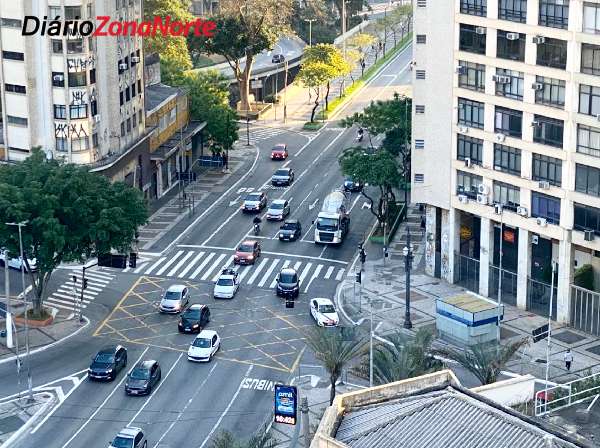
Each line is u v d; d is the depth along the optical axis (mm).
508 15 115062
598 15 107562
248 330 116812
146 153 151500
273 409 100438
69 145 136750
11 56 135625
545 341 112125
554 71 111812
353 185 160375
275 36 199250
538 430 64562
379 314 119688
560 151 112625
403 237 142250
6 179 115312
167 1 198750
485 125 119250
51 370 107938
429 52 121812
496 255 123500
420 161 125562
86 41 134875
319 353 96875
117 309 121688
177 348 112688
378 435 65688
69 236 114500
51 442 95562
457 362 105312
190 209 151375
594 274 116812
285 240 142125
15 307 120938
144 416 99750
